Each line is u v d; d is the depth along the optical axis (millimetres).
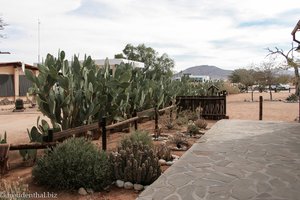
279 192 4164
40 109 6797
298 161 5844
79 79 7840
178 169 5344
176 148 7457
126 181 4797
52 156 4746
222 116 14117
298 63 16891
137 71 12398
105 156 5043
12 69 22562
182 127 11016
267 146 7312
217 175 4965
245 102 25844
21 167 5699
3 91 21766
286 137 8555
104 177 4664
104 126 6344
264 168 5363
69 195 4367
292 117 14953
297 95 25531
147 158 5047
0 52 21438
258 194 4090
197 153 6605
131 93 10688
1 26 21891
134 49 48000
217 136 8758
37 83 6637
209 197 3994
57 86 7320
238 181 4648
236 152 6676
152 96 11836
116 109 8891
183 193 4148
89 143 5297
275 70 29938
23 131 10383
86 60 8742
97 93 8141
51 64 6941
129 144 6020
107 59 9406
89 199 4230
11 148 5254
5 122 13211
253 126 10797
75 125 7406
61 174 4523
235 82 46938
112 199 4250
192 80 27391
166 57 47312
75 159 4602
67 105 7070
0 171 5211
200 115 13828
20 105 19031
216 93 21000
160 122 11688
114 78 8898
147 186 4676
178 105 14703
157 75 15828
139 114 9031
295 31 12266
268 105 22328
